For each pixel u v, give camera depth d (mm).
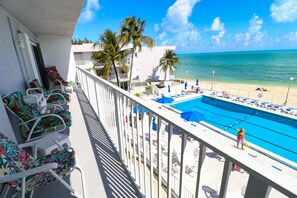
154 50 20297
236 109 12328
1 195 1464
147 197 1528
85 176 1832
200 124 8000
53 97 3988
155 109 1172
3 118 1836
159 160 1210
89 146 2406
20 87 3455
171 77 22547
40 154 2100
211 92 16266
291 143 7582
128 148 1921
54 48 6715
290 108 10641
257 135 8391
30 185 1194
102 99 2920
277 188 494
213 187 3330
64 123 2291
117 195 1603
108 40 13469
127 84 19125
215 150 700
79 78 6938
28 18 3775
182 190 998
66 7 2988
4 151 1300
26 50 3934
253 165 573
